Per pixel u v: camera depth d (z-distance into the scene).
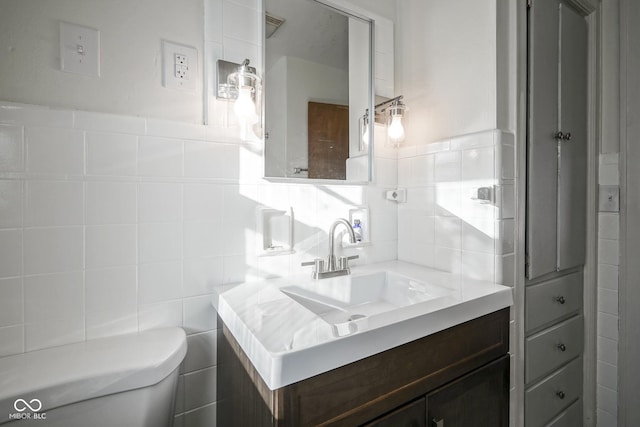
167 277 0.88
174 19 0.90
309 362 0.55
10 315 0.70
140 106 0.86
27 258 0.72
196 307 0.92
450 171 1.15
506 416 0.91
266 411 0.58
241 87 0.92
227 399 0.83
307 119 1.11
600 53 1.40
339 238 1.19
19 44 0.72
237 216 0.98
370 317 0.69
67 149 0.76
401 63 1.36
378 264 1.28
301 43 1.10
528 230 1.10
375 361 0.65
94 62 0.80
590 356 1.38
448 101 1.17
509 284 1.02
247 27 1.00
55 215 0.75
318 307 1.00
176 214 0.89
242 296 0.86
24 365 0.66
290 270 1.08
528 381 1.10
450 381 0.78
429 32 1.24
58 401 0.59
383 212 1.32
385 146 1.32
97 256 0.79
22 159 0.71
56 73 0.76
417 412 0.71
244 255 0.99
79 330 0.77
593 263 1.39
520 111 1.07
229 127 0.96
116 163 0.81
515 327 1.04
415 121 1.30
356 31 1.24
